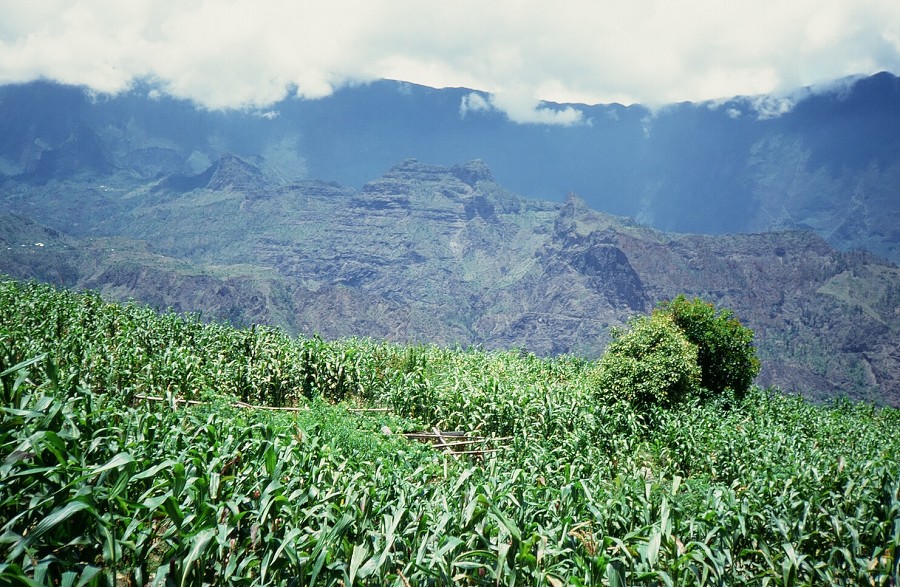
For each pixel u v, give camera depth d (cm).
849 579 814
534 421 1733
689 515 915
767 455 1523
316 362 2039
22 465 518
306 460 845
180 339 2292
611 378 2047
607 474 1323
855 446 2048
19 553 446
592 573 644
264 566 568
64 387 1108
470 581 671
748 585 775
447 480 1028
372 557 607
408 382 1895
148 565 650
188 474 661
